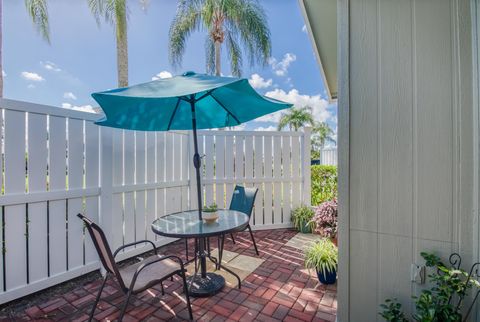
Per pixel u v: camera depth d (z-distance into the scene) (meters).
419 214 1.73
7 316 2.29
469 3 1.61
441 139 1.68
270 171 4.82
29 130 2.56
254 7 9.03
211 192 4.59
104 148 3.17
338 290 1.95
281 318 2.24
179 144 4.31
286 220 4.90
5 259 2.41
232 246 3.97
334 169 5.80
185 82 2.24
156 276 2.17
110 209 3.22
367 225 1.87
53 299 2.55
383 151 1.82
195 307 2.40
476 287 1.55
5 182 2.40
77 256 2.95
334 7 2.80
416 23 1.73
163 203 4.00
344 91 1.92
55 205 2.77
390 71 1.80
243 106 2.94
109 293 2.66
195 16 8.89
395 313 1.62
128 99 2.14
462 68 1.62
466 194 1.62
